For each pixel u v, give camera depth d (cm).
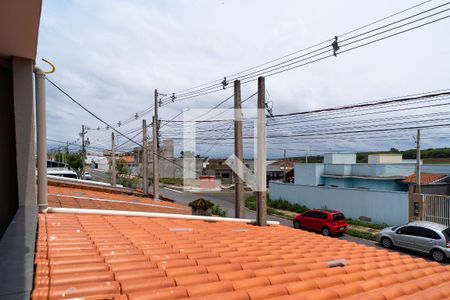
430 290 347
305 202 2273
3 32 337
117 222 501
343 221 1540
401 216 1641
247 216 2127
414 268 448
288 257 404
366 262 439
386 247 1277
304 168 2795
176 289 226
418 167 1620
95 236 369
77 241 330
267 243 503
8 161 447
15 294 167
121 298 197
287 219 1994
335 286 312
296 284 287
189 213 1013
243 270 308
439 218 1443
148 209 970
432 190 1980
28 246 250
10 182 450
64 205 678
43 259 261
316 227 1567
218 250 391
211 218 734
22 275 192
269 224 775
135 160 4122
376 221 1769
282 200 2470
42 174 464
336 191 2030
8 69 447
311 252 464
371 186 2350
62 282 212
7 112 451
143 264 277
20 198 433
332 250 505
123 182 2848
